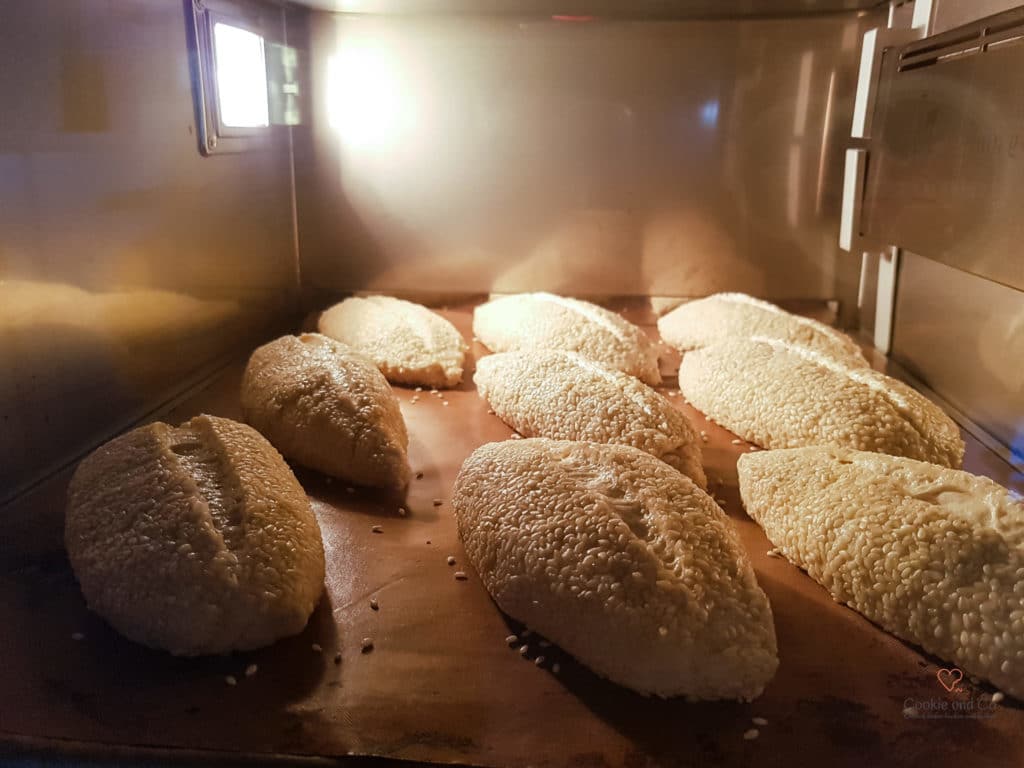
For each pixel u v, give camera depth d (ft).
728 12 1.69
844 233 1.61
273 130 1.74
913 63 1.34
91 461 0.92
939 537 0.81
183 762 0.64
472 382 1.47
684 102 1.78
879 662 0.76
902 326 1.55
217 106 1.46
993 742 0.66
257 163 1.67
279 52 1.73
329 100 1.80
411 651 0.77
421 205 1.87
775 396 1.21
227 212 1.54
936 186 1.24
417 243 1.89
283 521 0.84
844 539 0.85
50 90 1.02
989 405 1.22
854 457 0.99
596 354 1.45
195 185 1.41
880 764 0.64
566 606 0.75
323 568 0.86
